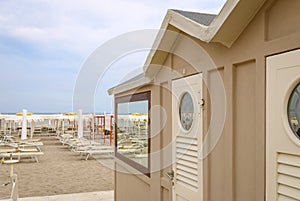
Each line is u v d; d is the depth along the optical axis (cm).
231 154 196
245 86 184
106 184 738
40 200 588
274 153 158
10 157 1116
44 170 922
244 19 175
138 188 398
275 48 157
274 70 158
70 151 1380
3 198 566
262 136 166
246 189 183
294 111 147
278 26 157
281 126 153
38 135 2273
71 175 848
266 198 163
